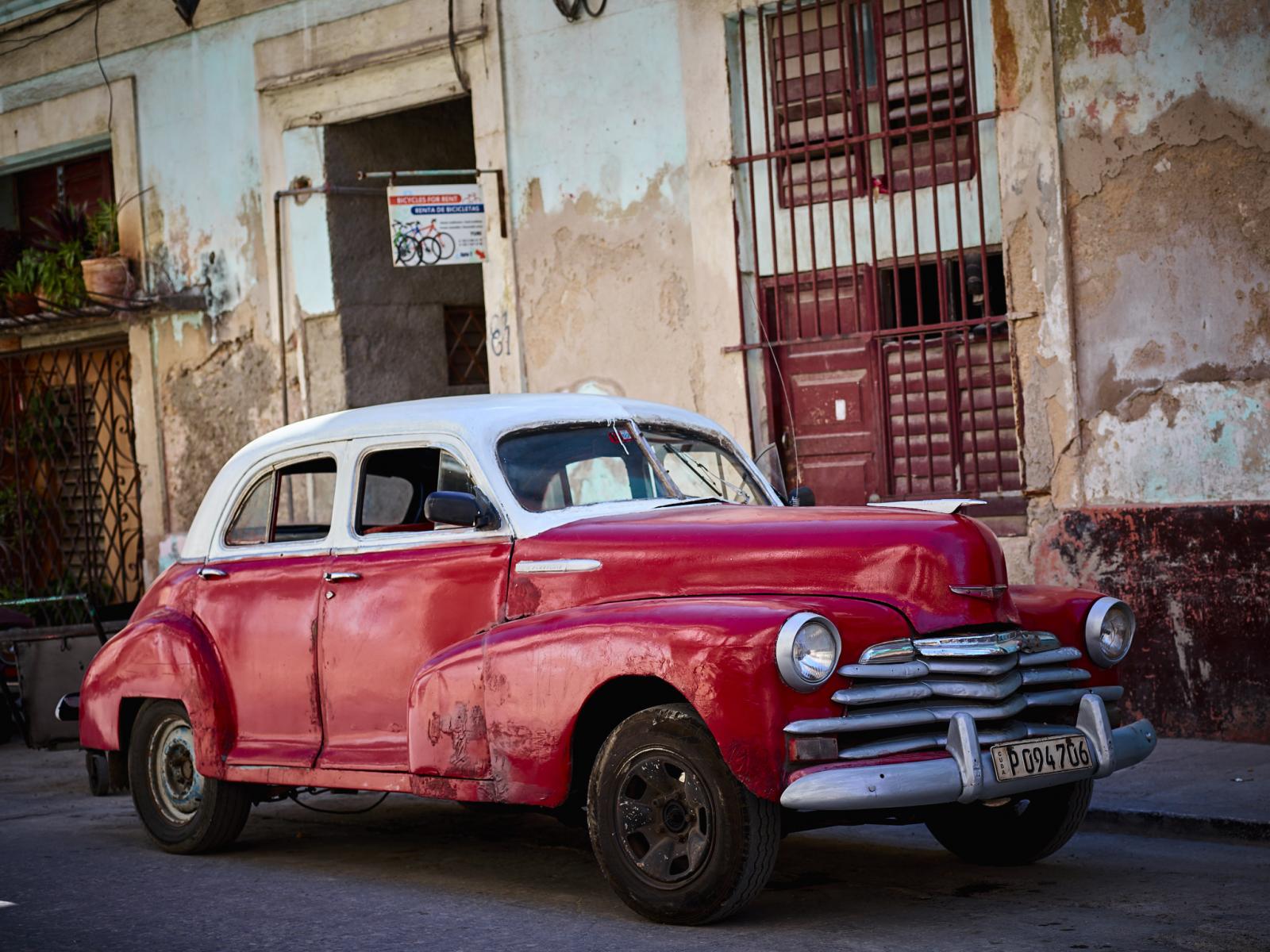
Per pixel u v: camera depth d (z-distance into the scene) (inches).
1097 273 362.0
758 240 425.1
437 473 258.1
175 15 554.9
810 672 199.6
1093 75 360.5
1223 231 344.2
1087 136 362.0
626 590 228.1
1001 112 373.4
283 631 267.3
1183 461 351.3
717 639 203.2
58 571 645.3
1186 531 346.9
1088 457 363.9
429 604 247.6
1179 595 348.5
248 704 273.6
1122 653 234.7
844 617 205.8
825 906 225.3
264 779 266.8
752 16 422.0
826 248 414.6
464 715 232.1
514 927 219.3
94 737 299.6
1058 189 365.1
